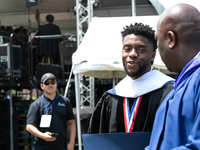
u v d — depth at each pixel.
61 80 6.07
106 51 3.23
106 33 3.33
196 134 0.70
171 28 0.86
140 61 1.48
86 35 3.38
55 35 6.17
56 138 3.17
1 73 5.58
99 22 3.41
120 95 1.56
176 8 0.87
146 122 1.44
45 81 3.27
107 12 7.46
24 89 6.29
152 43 1.51
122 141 1.22
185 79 0.83
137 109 1.50
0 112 5.94
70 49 6.07
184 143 0.76
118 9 7.41
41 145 3.14
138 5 7.38
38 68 6.05
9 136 5.86
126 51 1.51
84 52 3.29
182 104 0.79
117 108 1.56
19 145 6.00
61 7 7.02
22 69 5.84
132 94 1.52
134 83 1.54
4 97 6.00
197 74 0.78
